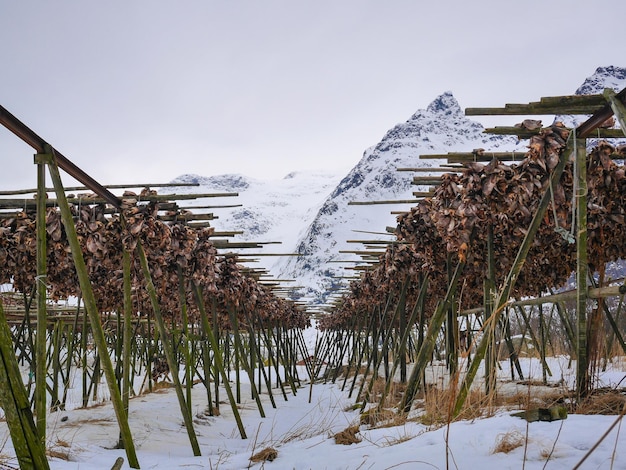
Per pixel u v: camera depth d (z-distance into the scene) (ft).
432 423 16.31
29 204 23.40
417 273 33.60
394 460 11.53
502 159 20.62
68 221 15.23
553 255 24.97
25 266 26.78
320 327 110.42
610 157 20.34
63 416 26.02
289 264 561.02
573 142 16.62
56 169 14.99
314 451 15.46
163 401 35.53
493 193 20.20
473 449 10.86
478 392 16.70
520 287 30.68
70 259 26.63
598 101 14.67
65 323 49.34
